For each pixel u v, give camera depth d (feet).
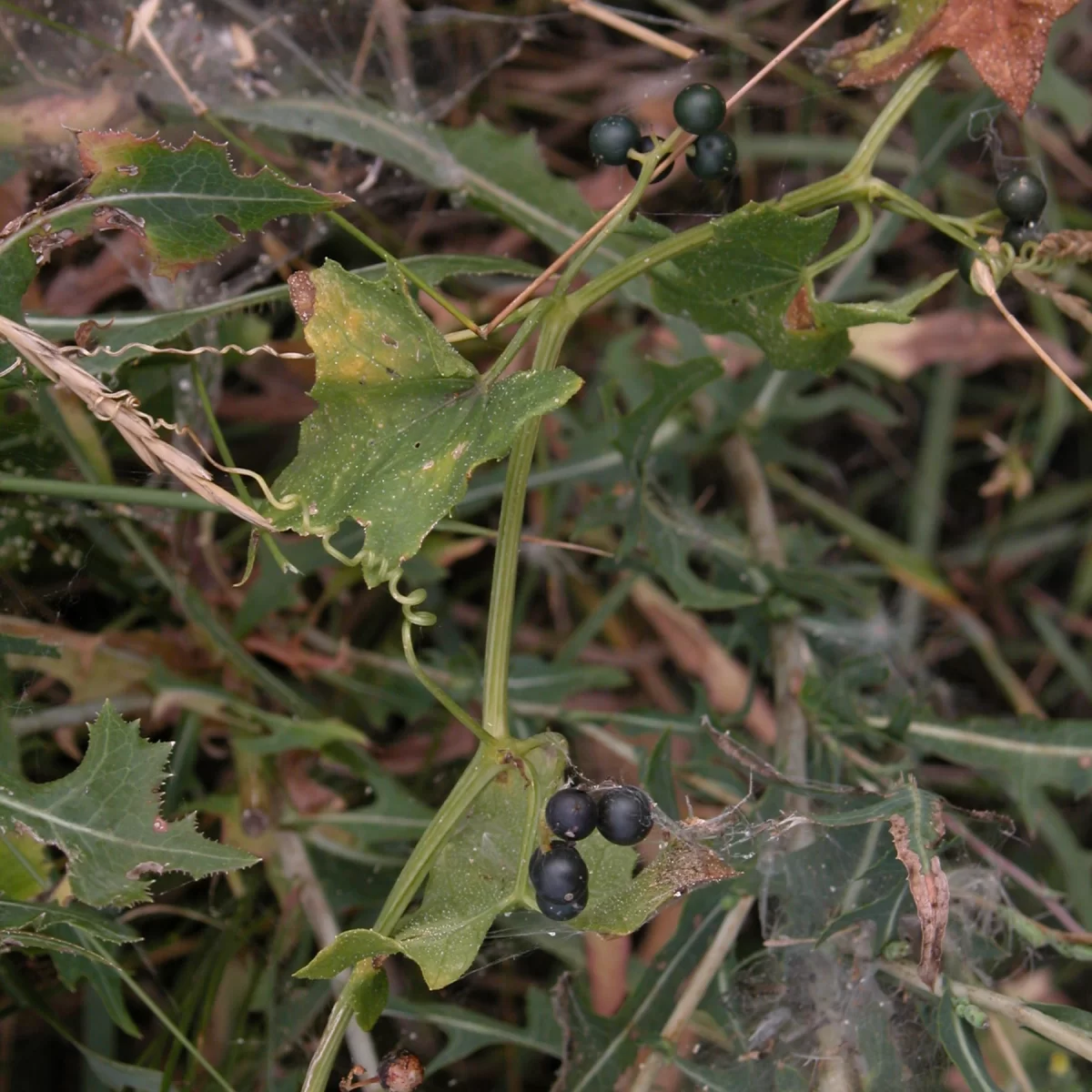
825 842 1.71
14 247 1.58
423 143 1.89
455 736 2.00
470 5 2.10
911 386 2.33
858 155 1.63
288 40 1.96
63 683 1.95
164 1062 1.84
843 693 1.85
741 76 2.14
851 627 1.98
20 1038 1.92
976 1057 1.61
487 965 1.71
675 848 1.53
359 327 1.51
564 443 2.09
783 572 1.92
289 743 1.84
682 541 1.94
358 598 2.06
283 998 1.86
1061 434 2.34
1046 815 1.97
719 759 1.87
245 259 1.94
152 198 1.58
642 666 2.10
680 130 1.61
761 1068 1.70
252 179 1.57
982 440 2.38
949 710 2.13
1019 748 1.81
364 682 2.00
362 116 1.90
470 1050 1.77
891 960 1.66
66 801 1.57
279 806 1.87
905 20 1.65
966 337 2.14
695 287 1.64
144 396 1.83
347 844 1.87
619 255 1.86
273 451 2.11
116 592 1.95
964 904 1.75
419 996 1.90
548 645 2.13
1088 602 2.28
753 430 2.06
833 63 1.68
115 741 1.58
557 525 2.06
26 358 1.57
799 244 1.58
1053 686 2.25
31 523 1.86
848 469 2.36
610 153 1.61
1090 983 1.95
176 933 1.92
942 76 1.95
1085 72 2.19
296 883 1.85
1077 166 2.16
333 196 1.58
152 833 1.57
